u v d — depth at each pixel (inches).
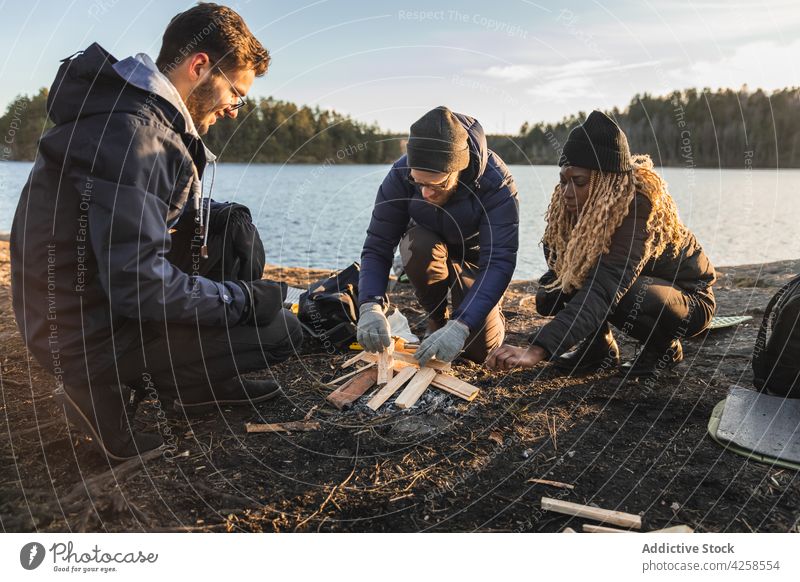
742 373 100.0
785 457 73.0
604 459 76.4
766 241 300.2
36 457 74.5
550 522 65.5
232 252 92.7
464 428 84.8
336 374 104.0
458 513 67.1
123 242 61.8
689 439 80.2
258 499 68.8
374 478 73.2
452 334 89.0
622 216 82.4
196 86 71.1
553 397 93.8
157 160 63.9
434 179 84.1
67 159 61.2
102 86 62.9
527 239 304.2
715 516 64.9
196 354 77.2
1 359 103.7
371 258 99.3
